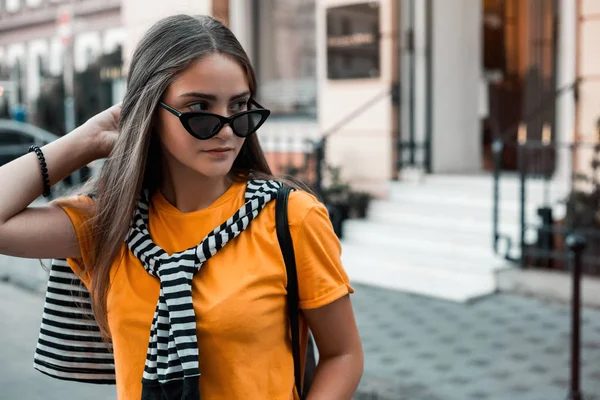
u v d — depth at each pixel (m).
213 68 1.50
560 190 7.61
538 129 8.44
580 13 7.32
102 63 16.66
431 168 8.94
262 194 1.56
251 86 1.59
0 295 7.38
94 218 1.61
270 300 1.52
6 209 1.57
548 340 5.37
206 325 1.47
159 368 1.47
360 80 9.21
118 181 1.57
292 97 10.54
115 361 1.59
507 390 4.43
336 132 9.47
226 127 1.51
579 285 4.11
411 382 4.59
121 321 1.55
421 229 7.80
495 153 6.72
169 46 1.51
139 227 1.59
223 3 11.09
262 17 10.94
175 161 1.60
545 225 6.68
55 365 1.76
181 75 1.50
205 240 1.51
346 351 1.60
